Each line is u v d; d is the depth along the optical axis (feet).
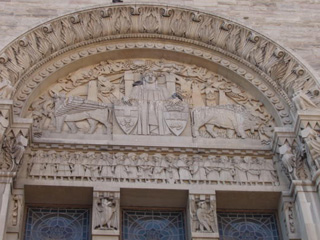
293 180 52.08
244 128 58.75
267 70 61.00
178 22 64.39
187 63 64.80
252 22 64.08
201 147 55.57
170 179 53.31
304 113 53.93
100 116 58.08
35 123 56.70
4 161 50.01
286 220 51.96
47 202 53.06
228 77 63.62
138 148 54.90
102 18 63.05
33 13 62.03
